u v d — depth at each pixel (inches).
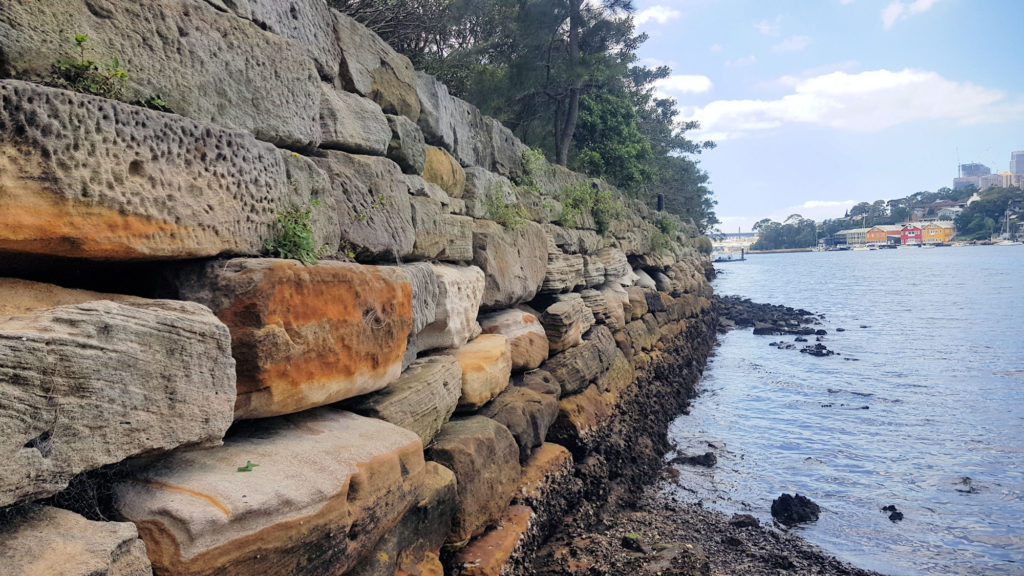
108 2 124.6
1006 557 308.5
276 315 136.9
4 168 99.4
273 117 168.7
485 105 537.6
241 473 123.0
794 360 863.7
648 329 596.4
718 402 618.8
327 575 129.5
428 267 230.7
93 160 111.0
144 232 120.3
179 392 111.2
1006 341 1017.5
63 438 92.9
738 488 392.5
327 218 179.8
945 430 521.3
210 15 148.7
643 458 408.8
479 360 257.3
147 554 103.2
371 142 220.5
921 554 311.6
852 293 2039.9
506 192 369.7
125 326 102.4
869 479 411.2
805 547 313.7
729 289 2278.5
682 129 1577.3
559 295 402.9
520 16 576.4
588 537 286.8
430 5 346.3
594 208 554.6
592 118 742.5
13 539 87.4
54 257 112.3
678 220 1425.9
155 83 133.6
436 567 181.5
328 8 212.5
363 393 173.3
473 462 214.4
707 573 274.4
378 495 146.9
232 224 141.3
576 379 350.9
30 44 111.3
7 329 89.2
